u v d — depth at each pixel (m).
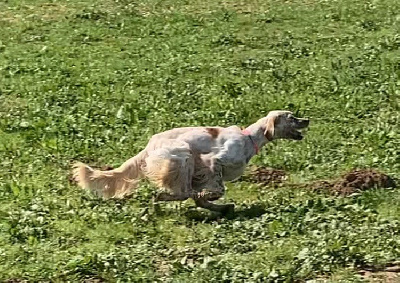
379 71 20.06
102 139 15.64
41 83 19.89
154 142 12.45
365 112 17.19
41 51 23.02
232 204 12.27
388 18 25.66
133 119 16.83
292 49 22.55
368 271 10.21
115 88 19.36
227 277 9.92
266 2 28.11
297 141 15.26
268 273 9.97
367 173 13.30
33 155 14.86
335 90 18.70
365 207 12.16
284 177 13.71
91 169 12.52
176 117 16.98
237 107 17.56
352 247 10.50
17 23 26.23
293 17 26.11
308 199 12.60
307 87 19.11
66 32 24.98
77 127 16.30
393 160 14.23
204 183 12.33
